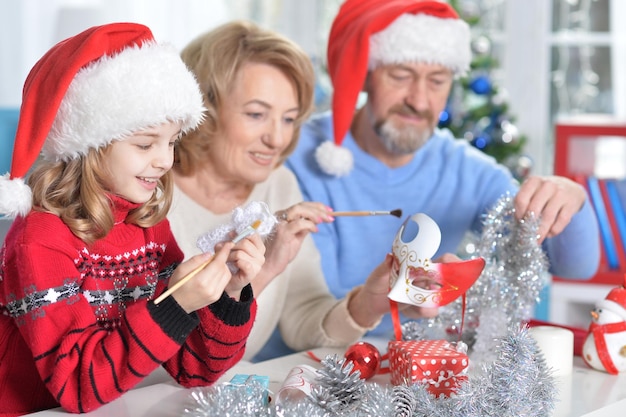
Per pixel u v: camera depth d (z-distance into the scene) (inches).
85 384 39.3
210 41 61.6
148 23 128.7
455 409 38.7
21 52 118.5
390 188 74.9
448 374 42.6
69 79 41.4
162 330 39.4
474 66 108.0
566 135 102.0
